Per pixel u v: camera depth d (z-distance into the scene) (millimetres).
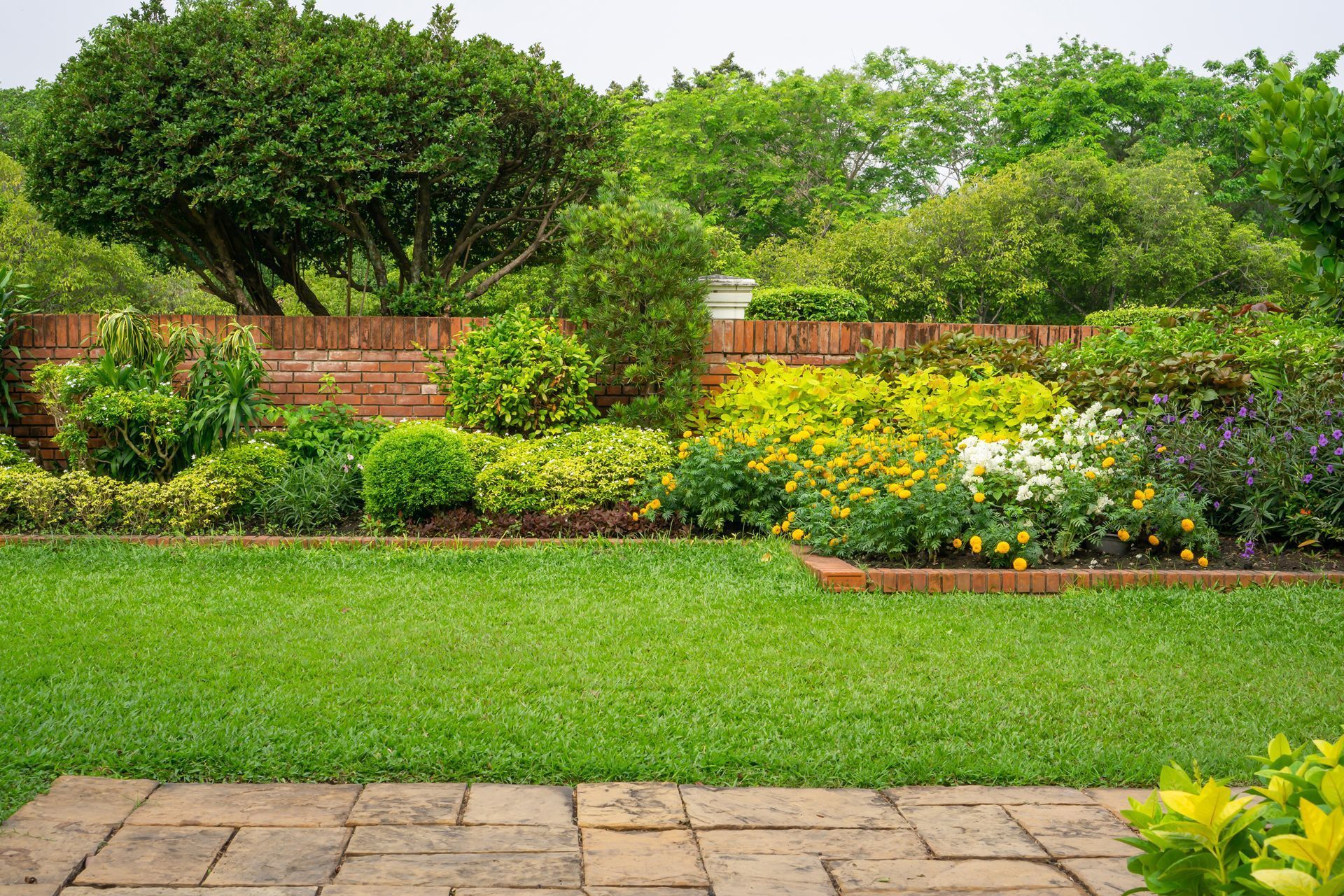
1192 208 27125
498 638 4801
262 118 10859
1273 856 1550
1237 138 31547
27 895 2486
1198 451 6926
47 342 8961
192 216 12281
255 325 9016
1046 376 8570
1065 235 26750
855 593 5742
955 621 5227
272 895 2529
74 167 11258
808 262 24625
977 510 6320
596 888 2611
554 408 8492
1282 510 6699
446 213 14047
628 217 8703
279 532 7102
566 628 4988
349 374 9125
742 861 2771
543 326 8703
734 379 9469
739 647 4734
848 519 6523
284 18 11656
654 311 8570
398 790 3199
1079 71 34000
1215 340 8641
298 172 11078
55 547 6543
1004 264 25125
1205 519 6938
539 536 7039
